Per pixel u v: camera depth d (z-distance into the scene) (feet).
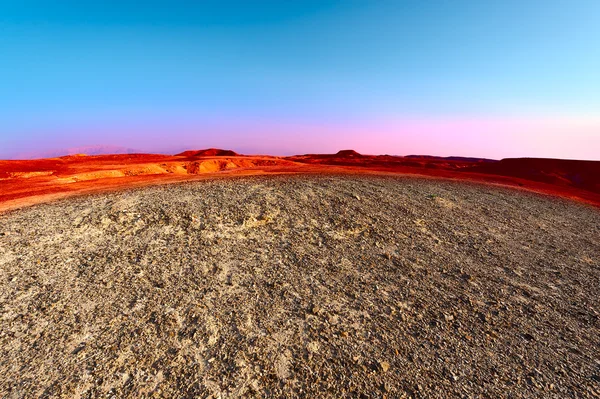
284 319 20.39
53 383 14.53
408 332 19.69
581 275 31.22
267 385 14.87
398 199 53.21
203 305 21.39
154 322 19.34
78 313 20.02
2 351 16.53
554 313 23.18
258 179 64.44
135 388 14.39
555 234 45.24
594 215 61.05
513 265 32.42
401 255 32.76
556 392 15.21
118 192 49.96
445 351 17.97
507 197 67.36
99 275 24.86
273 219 39.11
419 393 14.69
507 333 20.13
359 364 16.53
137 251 29.35
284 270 27.55
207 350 17.10
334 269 28.45
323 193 51.65
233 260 28.76
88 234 32.53
